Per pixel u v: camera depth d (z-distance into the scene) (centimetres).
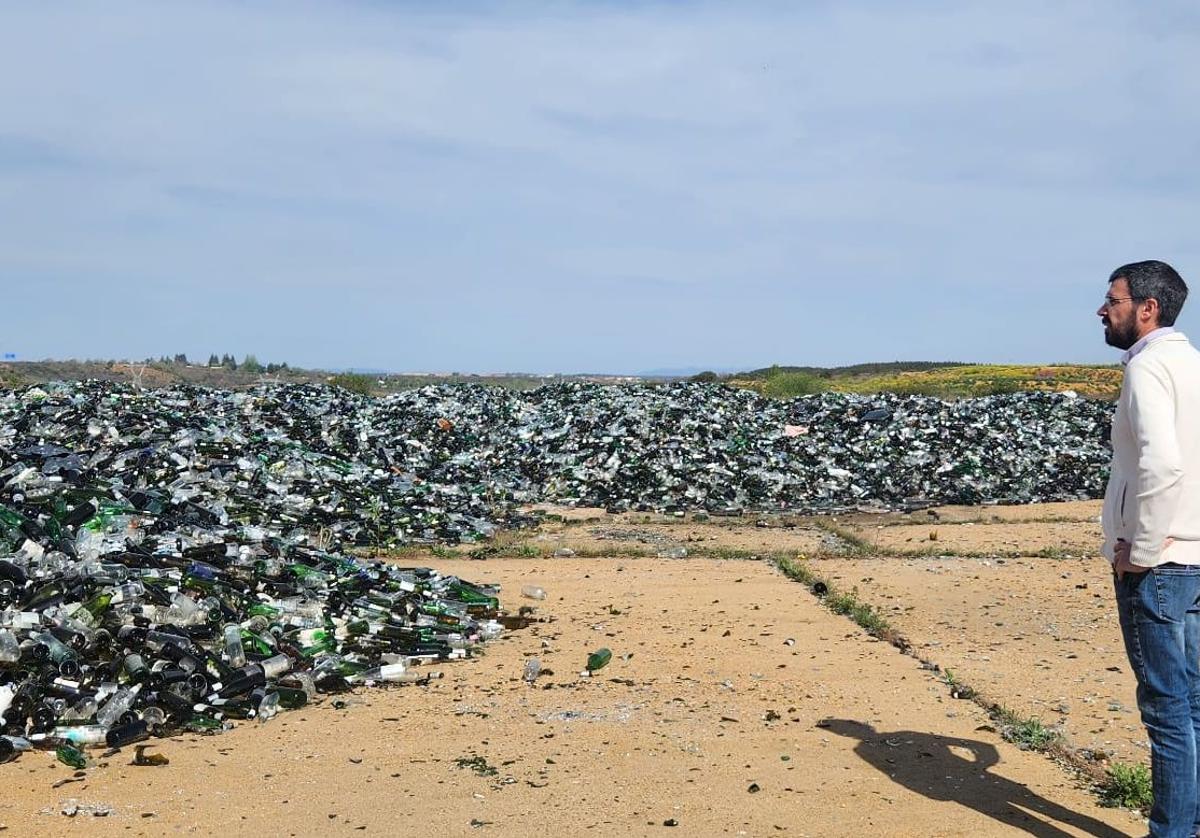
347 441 2198
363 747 675
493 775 623
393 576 1102
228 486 1507
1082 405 2783
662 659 907
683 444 2277
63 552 880
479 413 2670
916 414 2622
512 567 1387
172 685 727
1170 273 498
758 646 952
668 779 617
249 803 575
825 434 2470
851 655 917
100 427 1770
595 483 2125
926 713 749
